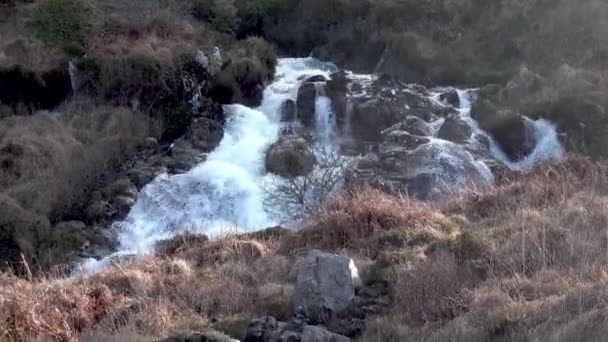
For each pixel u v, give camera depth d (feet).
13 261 52.85
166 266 42.29
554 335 25.18
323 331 28.89
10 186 59.47
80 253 55.62
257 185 61.62
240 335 31.12
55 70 72.59
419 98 70.64
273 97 74.59
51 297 35.68
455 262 36.01
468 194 49.90
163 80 71.10
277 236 47.98
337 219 44.21
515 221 41.45
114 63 71.56
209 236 52.70
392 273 35.83
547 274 32.65
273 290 35.65
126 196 61.21
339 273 33.06
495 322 27.43
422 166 59.36
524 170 60.70
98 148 63.82
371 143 67.15
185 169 64.34
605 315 25.59
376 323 30.14
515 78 72.49
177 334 30.35
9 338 31.71
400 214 44.24
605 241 36.11
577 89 68.33
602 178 49.19
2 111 69.72
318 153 65.62
